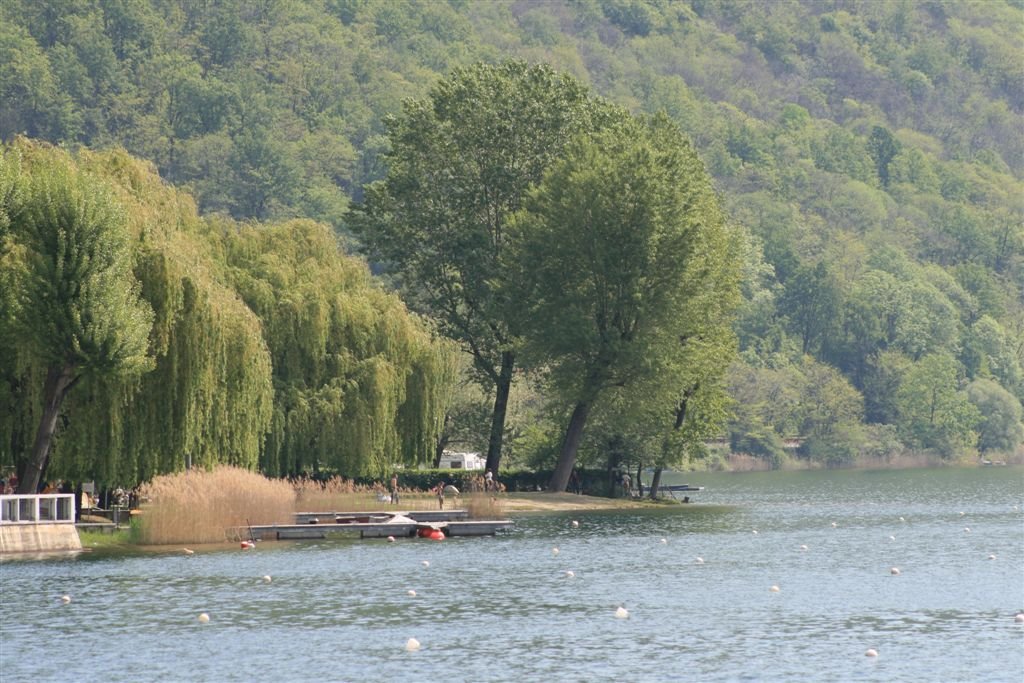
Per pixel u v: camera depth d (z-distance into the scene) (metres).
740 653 130.00
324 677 122.06
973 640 135.25
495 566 191.00
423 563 192.88
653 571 185.38
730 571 185.38
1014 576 178.38
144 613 152.00
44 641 137.50
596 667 125.00
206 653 131.75
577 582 174.50
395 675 122.69
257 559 197.38
